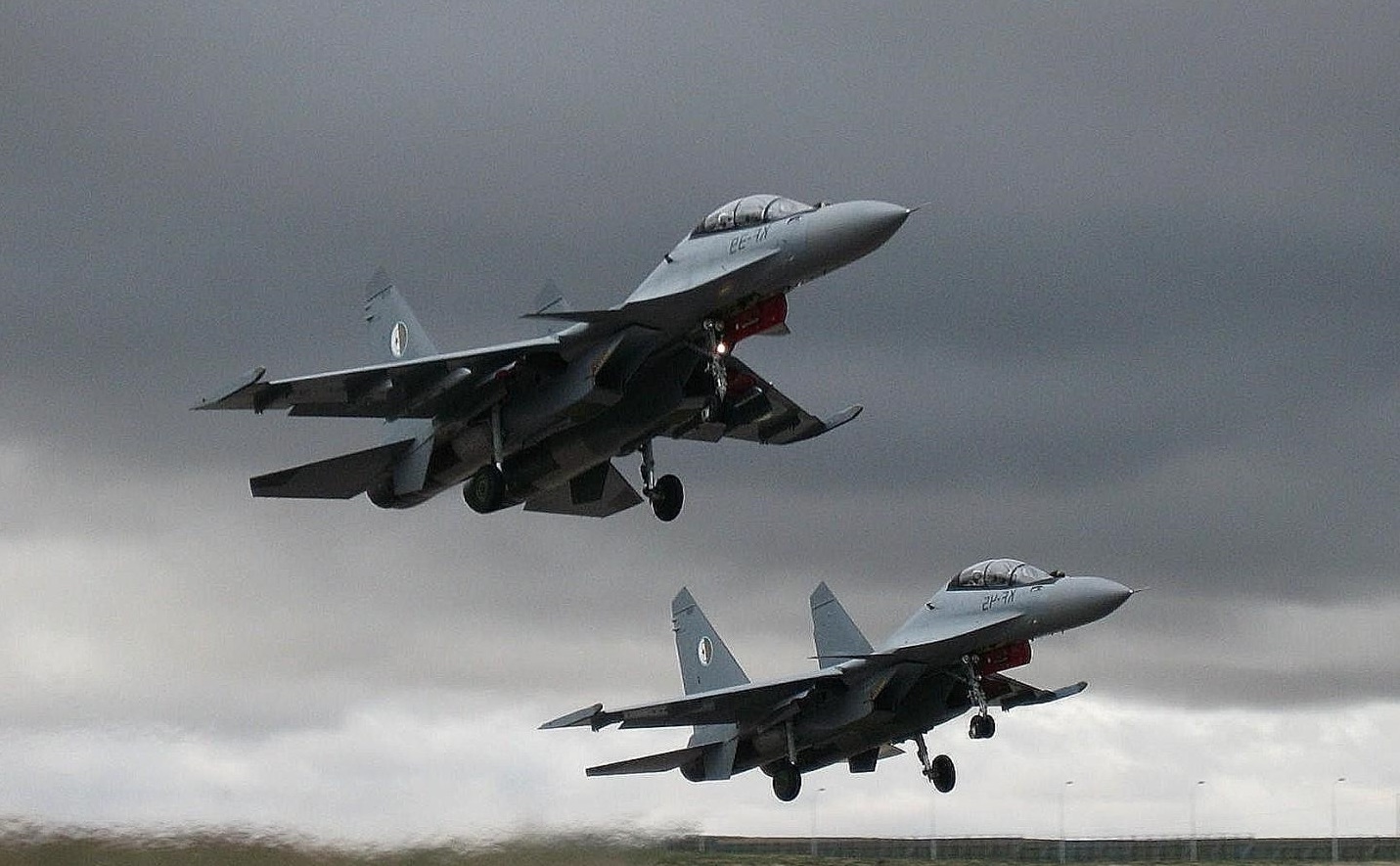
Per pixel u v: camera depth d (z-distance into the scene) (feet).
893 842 538.06
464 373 292.40
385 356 366.02
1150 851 522.47
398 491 318.45
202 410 291.79
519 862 424.87
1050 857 532.32
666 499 317.42
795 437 348.18
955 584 454.81
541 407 292.81
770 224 276.62
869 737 473.67
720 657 517.96
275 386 286.66
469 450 307.37
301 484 316.40
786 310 282.36
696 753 488.44
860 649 496.23
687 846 447.42
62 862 376.48
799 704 463.42
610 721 441.68
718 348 282.36
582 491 332.19
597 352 283.79
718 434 327.88
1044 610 433.48
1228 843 515.09
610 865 437.99
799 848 535.19
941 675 460.55
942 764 472.85
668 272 286.25
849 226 265.75
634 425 297.94
